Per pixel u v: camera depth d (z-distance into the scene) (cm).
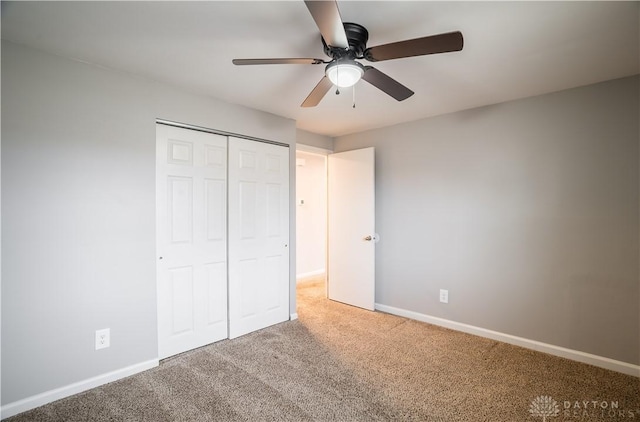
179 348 254
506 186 279
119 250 218
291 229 339
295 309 342
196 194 264
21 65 182
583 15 155
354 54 161
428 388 207
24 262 182
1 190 175
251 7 149
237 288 290
